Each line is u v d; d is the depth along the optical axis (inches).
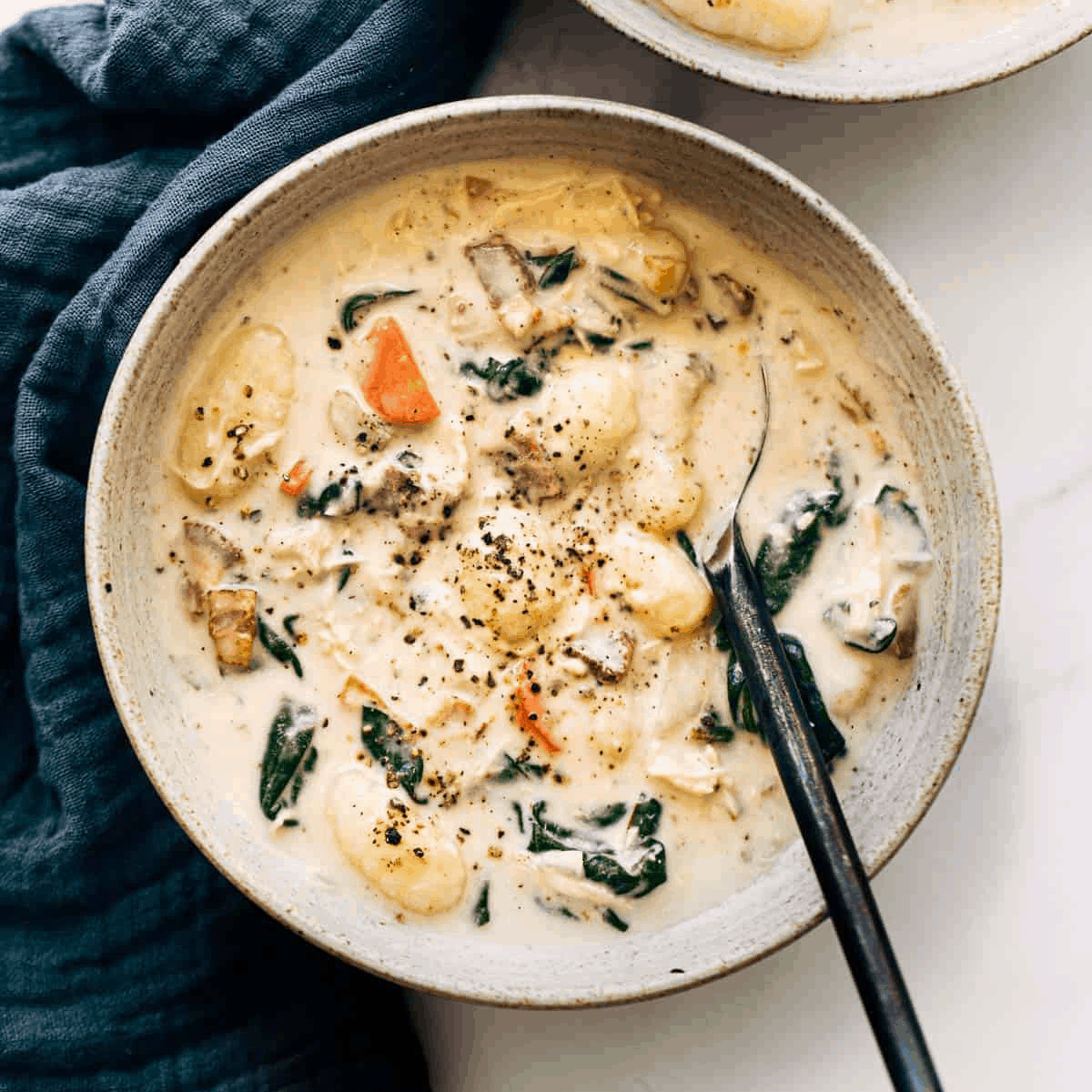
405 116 20.9
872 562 21.5
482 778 21.3
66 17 23.3
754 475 21.7
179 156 23.0
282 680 21.4
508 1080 23.0
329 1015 23.0
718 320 21.8
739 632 20.8
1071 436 23.0
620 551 21.5
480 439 21.6
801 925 20.8
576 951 21.1
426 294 21.7
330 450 21.5
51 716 22.6
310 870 21.1
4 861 22.9
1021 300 23.1
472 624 21.4
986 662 20.8
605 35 23.3
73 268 22.8
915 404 21.4
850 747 21.5
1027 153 23.2
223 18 22.6
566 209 21.7
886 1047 18.8
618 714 21.3
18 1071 22.7
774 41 21.9
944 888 22.8
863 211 23.2
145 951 22.9
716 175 21.3
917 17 22.3
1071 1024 22.7
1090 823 22.8
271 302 21.5
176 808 20.7
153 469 21.3
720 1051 22.8
